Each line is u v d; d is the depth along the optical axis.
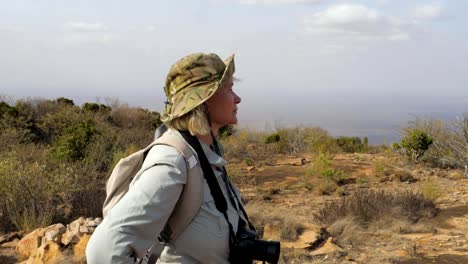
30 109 19.33
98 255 1.49
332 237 7.49
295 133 20.52
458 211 9.40
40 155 12.18
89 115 19.27
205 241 1.66
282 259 6.44
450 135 16.09
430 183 11.05
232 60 1.79
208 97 1.70
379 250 7.15
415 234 8.02
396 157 16.45
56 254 5.80
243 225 1.81
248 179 12.73
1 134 14.84
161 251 1.68
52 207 7.96
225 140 18.86
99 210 8.31
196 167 1.64
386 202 9.09
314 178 12.88
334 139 20.42
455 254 7.01
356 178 12.91
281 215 7.93
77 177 8.93
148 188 1.54
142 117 23.36
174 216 1.64
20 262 6.18
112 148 12.62
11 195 7.82
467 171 13.92
